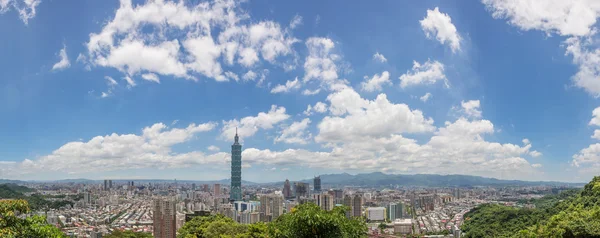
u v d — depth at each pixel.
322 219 30.73
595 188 103.38
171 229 121.69
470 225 161.75
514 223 140.00
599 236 56.16
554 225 72.62
